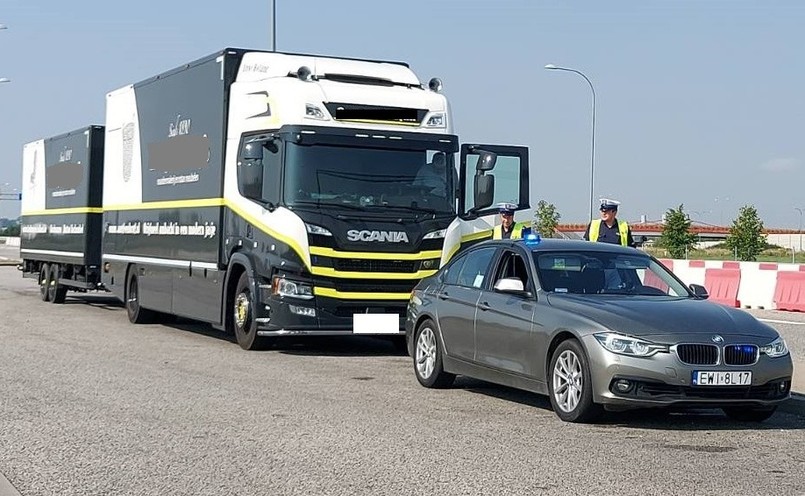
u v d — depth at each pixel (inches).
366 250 580.7
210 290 645.3
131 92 792.3
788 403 414.9
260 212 589.0
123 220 802.8
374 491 279.1
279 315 575.5
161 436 352.8
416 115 606.2
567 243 438.3
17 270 1729.8
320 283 574.9
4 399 427.8
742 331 366.9
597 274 418.9
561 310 386.3
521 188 634.8
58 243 989.2
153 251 736.3
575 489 281.6
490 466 309.0
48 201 1030.4
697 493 279.0
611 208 571.2
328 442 343.0
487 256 450.0
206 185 649.6
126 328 749.3
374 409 408.8
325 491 279.6
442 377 462.3
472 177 619.5
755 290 972.6
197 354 592.1
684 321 366.6
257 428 366.6
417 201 595.8
